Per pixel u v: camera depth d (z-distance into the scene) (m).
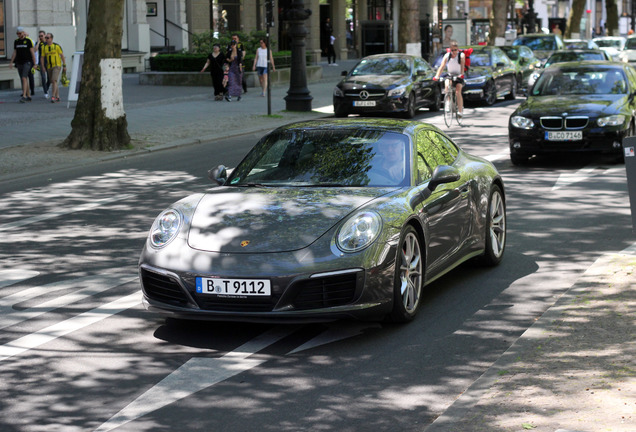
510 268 8.97
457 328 7.06
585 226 10.85
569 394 5.18
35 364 6.39
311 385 5.89
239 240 6.77
